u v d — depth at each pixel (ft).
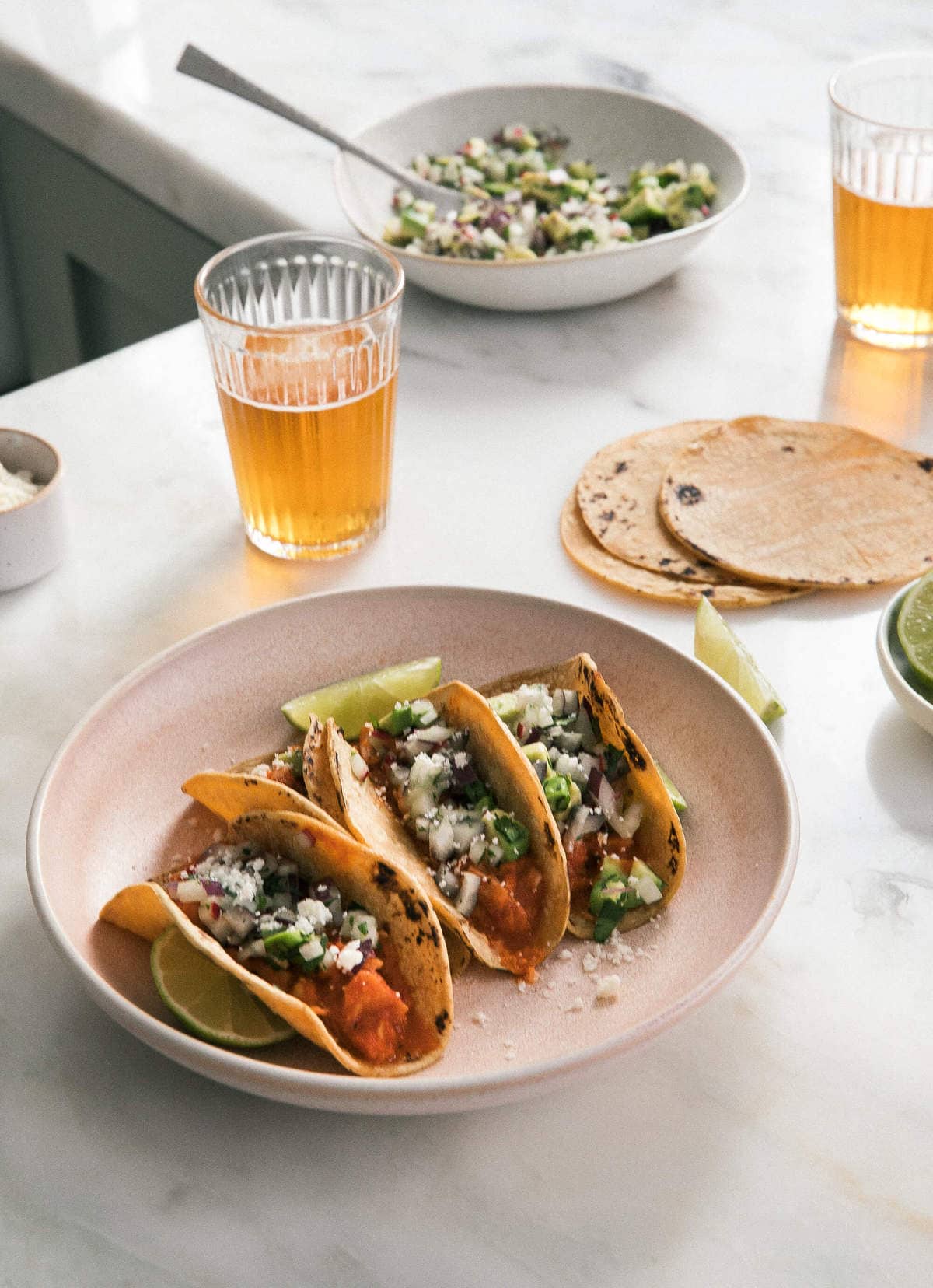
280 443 3.37
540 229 4.58
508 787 2.63
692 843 2.65
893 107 4.43
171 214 5.55
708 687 2.79
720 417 4.06
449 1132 2.33
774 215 5.05
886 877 2.77
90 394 4.29
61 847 2.54
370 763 2.84
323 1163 2.29
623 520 3.65
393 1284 2.13
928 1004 2.52
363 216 4.64
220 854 2.60
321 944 2.38
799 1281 2.13
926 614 3.00
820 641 3.33
